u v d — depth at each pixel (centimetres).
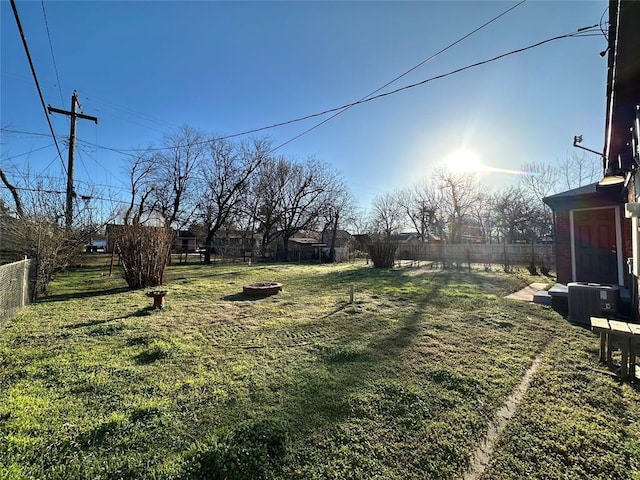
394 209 3866
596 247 759
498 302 677
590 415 244
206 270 1506
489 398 271
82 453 201
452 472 187
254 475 184
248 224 2636
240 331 480
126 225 978
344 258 2342
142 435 220
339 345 409
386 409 255
